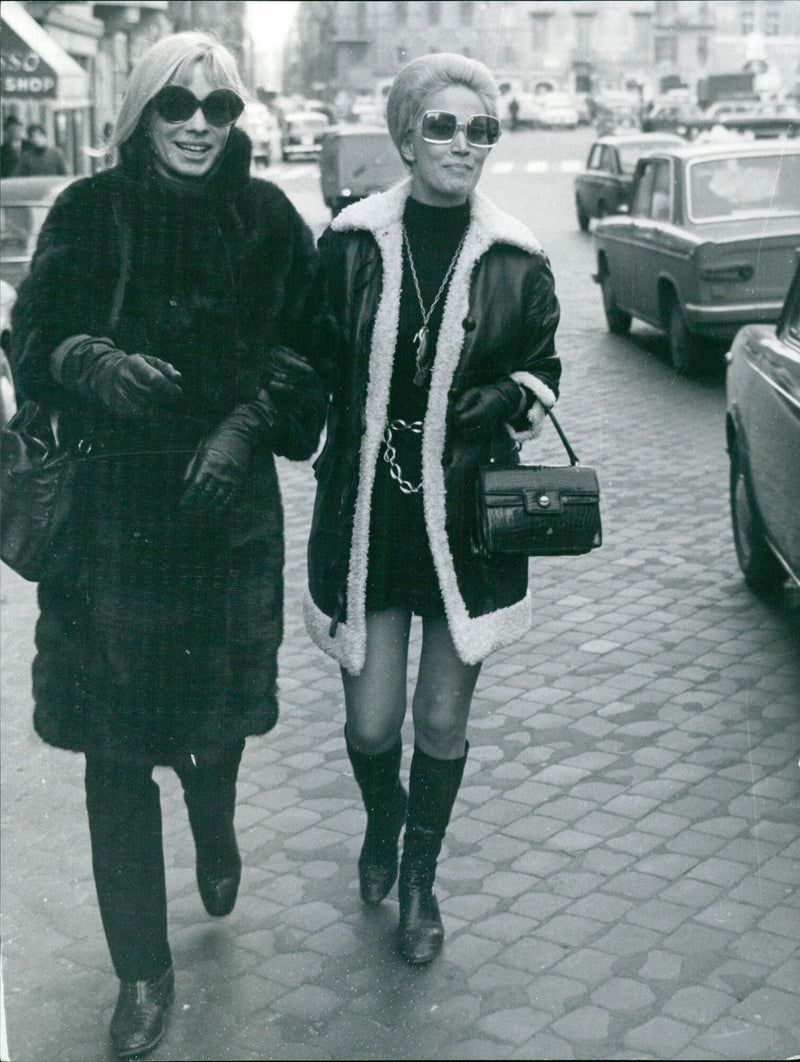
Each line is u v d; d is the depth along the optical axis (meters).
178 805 3.55
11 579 5.33
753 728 4.02
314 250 2.67
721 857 3.27
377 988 2.79
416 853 2.87
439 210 2.65
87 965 2.89
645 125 10.18
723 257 8.47
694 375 9.15
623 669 4.51
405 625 2.80
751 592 5.29
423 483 2.67
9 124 6.05
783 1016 2.71
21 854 3.31
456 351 2.62
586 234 11.52
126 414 2.46
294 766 3.79
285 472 6.91
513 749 3.90
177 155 2.52
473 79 2.59
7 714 4.11
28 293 2.51
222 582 2.66
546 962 2.88
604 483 6.87
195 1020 2.70
